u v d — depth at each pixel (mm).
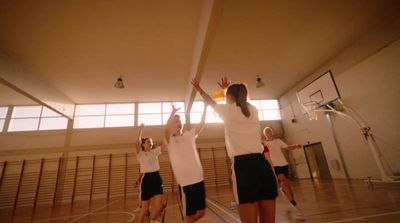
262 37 6168
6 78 5824
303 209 3539
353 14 5617
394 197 3797
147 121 10297
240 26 5633
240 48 6617
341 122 7629
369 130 6246
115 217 4430
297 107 9984
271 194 1205
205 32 4512
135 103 10461
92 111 10070
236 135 1304
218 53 6785
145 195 2992
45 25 5078
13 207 8242
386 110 6070
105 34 5527
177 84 8820
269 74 8562
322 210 3354
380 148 6250
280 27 5816
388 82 5984
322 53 7348
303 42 6590
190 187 1936
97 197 8977
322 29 6074
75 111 9914
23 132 9273
